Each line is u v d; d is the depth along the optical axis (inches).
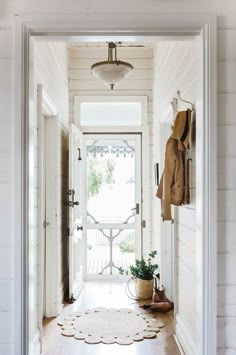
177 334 110.7
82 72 181.6
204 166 67.0
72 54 181.6
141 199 181.9
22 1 67.4
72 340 111.3
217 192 66.9
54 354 102.1
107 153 183.9
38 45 104.0
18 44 66.9
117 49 180.5
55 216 132.3
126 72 138.2
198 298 69.7
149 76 181.8
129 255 183.0
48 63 120.2
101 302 147.3
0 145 67.1
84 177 180.9
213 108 66.7
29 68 68.7
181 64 106.5
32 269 70.4
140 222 181.6
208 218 66.2
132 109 183.8
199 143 70.3
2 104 67.4
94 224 183.2
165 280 151.1
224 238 66.9
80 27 67.4
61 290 144.0
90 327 120.9
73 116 180.5
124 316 131.0
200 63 69.5
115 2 67.4
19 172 66.6
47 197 132.4
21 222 66.4
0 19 67.6
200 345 67.4
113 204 183.6
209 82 66.9
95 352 103.4
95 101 181.5
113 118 183.5
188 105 97.3
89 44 174.1
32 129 71.6
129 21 67.1
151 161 180.2
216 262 66.0
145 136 180.7
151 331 117.5
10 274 66.4
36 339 97.7
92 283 176.4
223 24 67.8
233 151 67.4
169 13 67.4
